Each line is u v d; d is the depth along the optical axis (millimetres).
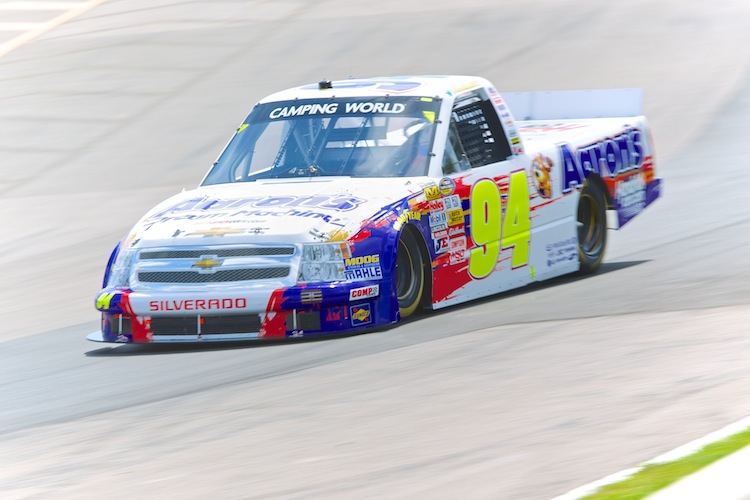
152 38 99312
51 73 90250
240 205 29641
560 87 77375
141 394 23672
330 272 27750
